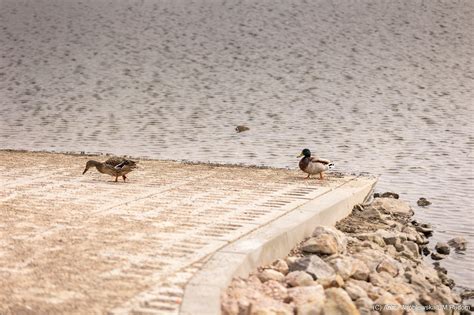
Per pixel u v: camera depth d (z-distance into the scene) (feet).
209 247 39.29
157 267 35.78
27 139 92.94
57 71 153.07
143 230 42.86
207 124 100.89
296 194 55.62
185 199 52.42
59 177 60.34
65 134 95.91
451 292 44.24
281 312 32.17
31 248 38.60
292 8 229.66
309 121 102.01
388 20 205.05
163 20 216.54
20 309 30.01
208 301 31.24
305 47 173.06
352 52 165.99
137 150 84.43
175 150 84.07
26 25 216.13
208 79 140.56
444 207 61.77
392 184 68.54
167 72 148.56
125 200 51.55
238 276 36.40
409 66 149.79
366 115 106.11
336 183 61.62
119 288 32.78
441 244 52.95
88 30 204.33
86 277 34.17
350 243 48.39
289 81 137.08
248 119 104.17
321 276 38.91
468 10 218.18
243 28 199.82
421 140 88.48
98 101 122.21
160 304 31.01
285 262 40.60
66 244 39.52
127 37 191.72
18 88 137.08
